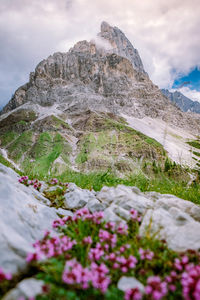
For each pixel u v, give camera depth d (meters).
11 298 1.91
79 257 2.76
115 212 4.16
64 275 1.97
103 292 1.96
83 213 3.74
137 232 3.47
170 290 2.19
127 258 2.55
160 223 3.63
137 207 4.54
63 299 1.95
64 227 3.75
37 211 4.19
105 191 6.00
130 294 1.84
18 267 2.32
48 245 2.63
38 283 2.13
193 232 3.17
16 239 2.70
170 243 3.12
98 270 2.12
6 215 3.30
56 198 6.00
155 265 2.60
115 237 2.93
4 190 4.06
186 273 2.14
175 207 4.56
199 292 1.80
